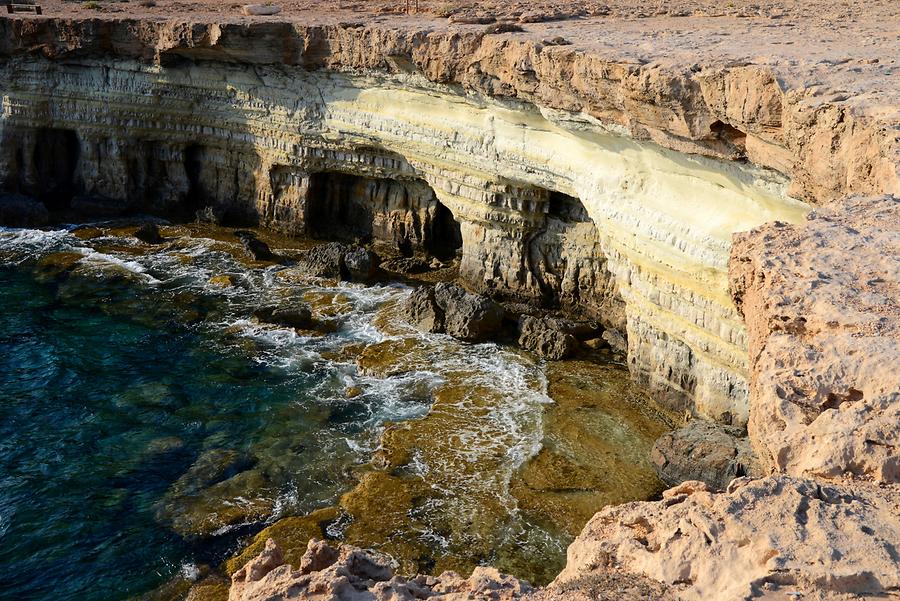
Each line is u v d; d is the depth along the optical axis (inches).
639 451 1172.5
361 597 450.6
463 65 1441.9
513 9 1926.7
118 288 1690.5
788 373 531.8
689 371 1244.5
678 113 1080.8
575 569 471.8
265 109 1855.3
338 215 1964.8
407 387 1339.8
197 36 1779.0
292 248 1897.1
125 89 1956.2
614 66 1147.3
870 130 800.9
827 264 618.2
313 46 1695.4
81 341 1489.9
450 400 1291.8
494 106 1477.6
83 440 1210.0
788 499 440.5
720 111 1024.2
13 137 2036.2
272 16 1940.2
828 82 943.7
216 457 1159.0
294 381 1359.5
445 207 1839.3
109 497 1087.0
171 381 1364.4
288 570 486.6
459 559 972.6
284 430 1226.6
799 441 499.5
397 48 1529.3
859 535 418.0
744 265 667.4
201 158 2048.5
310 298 1648.6
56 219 2020.2
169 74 1915.6
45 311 1595.7
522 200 1551.4
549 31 1521.9
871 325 539.2
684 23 1667.1
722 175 1133.7
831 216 706.8
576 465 1139.3
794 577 400.2
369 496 1069.1
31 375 1379.2
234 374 1381.6
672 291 1238.9
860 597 391.9
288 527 1013.8
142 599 927.7
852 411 491.8
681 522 443.5
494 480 1104.8
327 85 1754.4
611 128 1240.8
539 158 1445.6
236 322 1555.1
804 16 1701.5
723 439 1110.4
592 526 495.5
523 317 1503.4
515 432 1211.2
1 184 2046.0
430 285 1716.3
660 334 1279.5
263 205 1975.9
